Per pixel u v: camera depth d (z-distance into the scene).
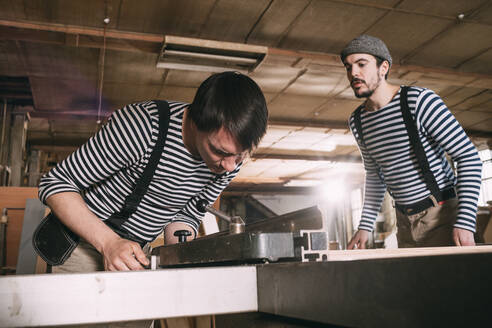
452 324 0.31
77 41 5.11
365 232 1.94
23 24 4.86
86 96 7.23
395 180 1.78
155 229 1.26
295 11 4.86
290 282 0.48
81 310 0.45
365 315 0.39
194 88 6.88
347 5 4.78
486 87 6.85
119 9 4.74
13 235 3.26
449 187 1.70
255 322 0.61
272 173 12.90
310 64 5.84
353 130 1.90
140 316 0.47
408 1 4.75
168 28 5.11
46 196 1.03
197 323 0.86
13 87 7.06
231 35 5.30
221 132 0.81
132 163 1.09
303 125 8.64
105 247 0.91
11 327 0.43
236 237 0.58
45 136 9.38
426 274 0.33
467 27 5.31
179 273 0.49
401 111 1.66
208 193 1.35
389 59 1.71
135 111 1.06
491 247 0.89
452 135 1.59
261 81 6.77
